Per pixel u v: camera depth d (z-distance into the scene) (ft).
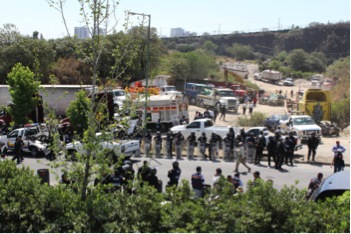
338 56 482.28
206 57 310.24
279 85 308.60
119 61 34.50
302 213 24.34
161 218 26.30
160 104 114.11
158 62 236.22
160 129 114.42
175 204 27.68
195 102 177.99
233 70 317.22
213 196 27.09
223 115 140.77
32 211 28.63
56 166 32.73
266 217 23.73
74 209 28.43
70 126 97.76
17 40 197.88
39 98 35.88
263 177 66.28
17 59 190.39
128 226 26.25
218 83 228.63
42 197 29.30
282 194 25.77
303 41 529.86
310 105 125.59
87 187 32.24
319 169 73.05
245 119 133.59
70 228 27.04
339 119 129.80
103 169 32.19
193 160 81.51
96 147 31.83
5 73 190.49
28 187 30.35
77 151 36.19
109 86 33.99
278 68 391.86
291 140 75.00
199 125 93.86
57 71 196.95
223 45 590.55
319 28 520.83
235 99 159.84
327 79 223.51
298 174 68.64
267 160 80.48
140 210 26.89
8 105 119.24
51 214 28.81
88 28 33.04
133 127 86.94
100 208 27.73
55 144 33.37
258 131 88.74
